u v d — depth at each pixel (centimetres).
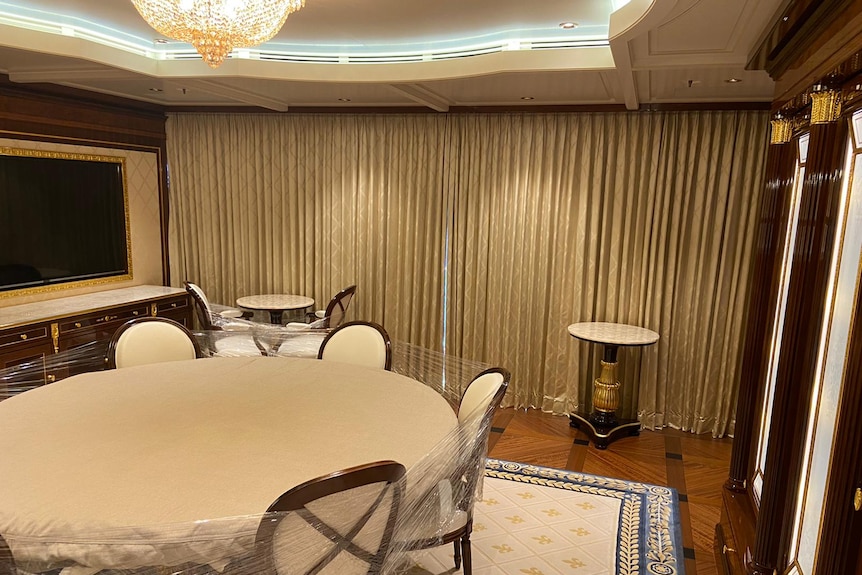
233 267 514
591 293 431
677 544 269
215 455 180
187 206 514
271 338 412
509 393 459
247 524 141
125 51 323
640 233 416
